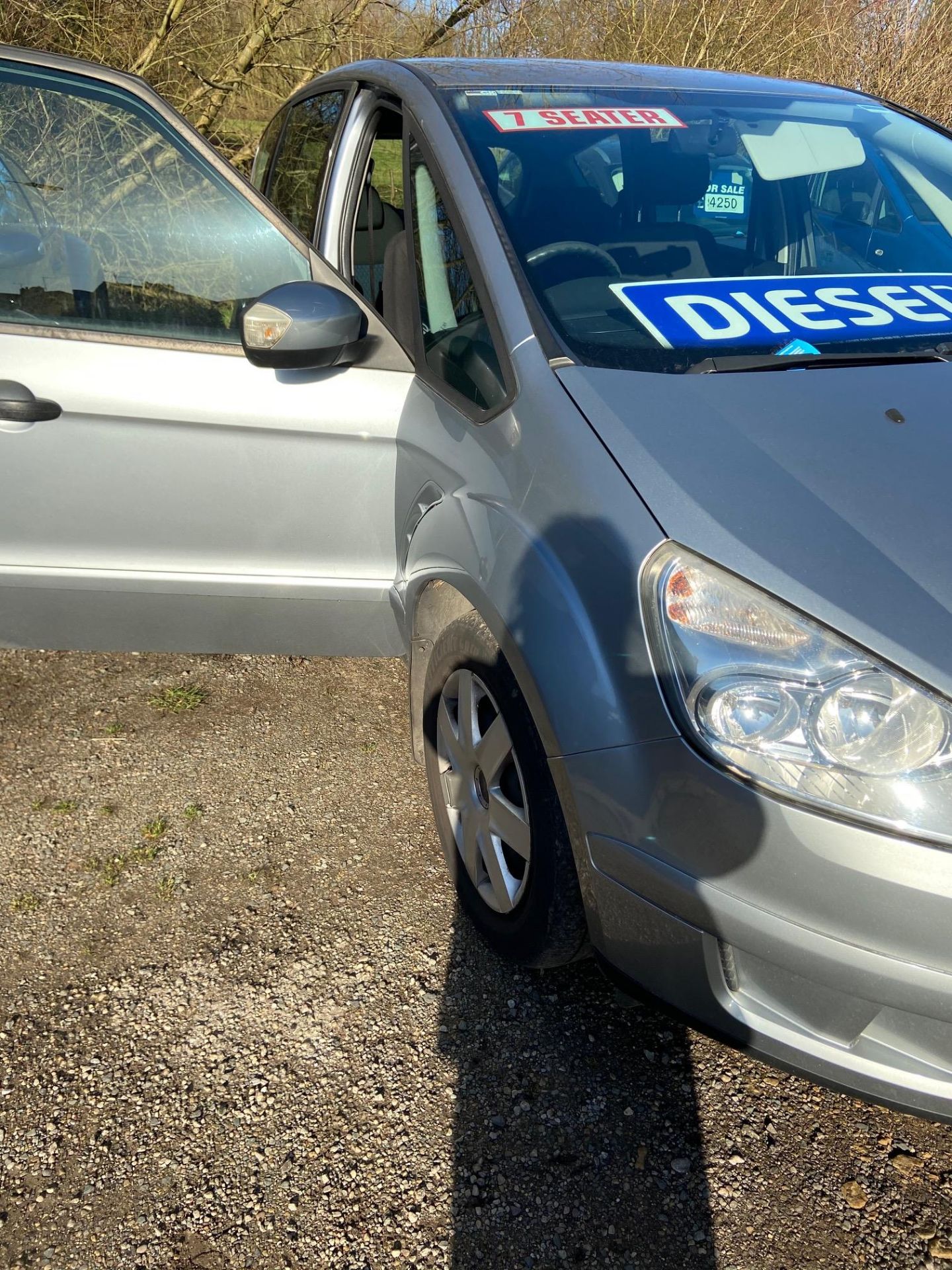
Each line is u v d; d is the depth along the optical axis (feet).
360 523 7.74
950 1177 5.54
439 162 7.23
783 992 4.85
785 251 7.70
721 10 24.27
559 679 5.23
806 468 5.25
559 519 5.45
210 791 8.41
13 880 7.45
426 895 7.43
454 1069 6.13
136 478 7.36
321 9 20.52
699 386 5.90
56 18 18.54
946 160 8.97
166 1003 6.51
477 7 21.94
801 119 8.76
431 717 7.21
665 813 4.87
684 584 4.81
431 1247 5.20
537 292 6.48
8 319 7.06
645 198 7.46
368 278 8.96
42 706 9.37
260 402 7.22
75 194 7.11
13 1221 5.27
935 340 6.79
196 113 20.83
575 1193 5.45
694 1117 5.86
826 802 4.42
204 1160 5.58
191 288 7.24
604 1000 6.61
